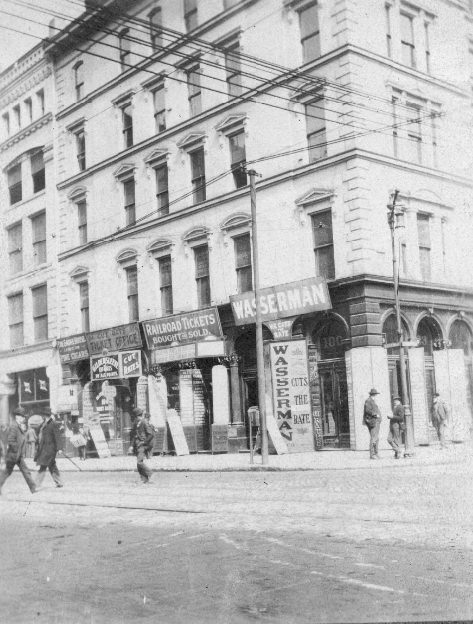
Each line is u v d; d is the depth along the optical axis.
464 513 8.97
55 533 8.63
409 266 22.81
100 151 30.70
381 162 22.34
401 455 19.02
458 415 23.30
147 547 7.58
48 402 29.17
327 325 23.02
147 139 28.47
